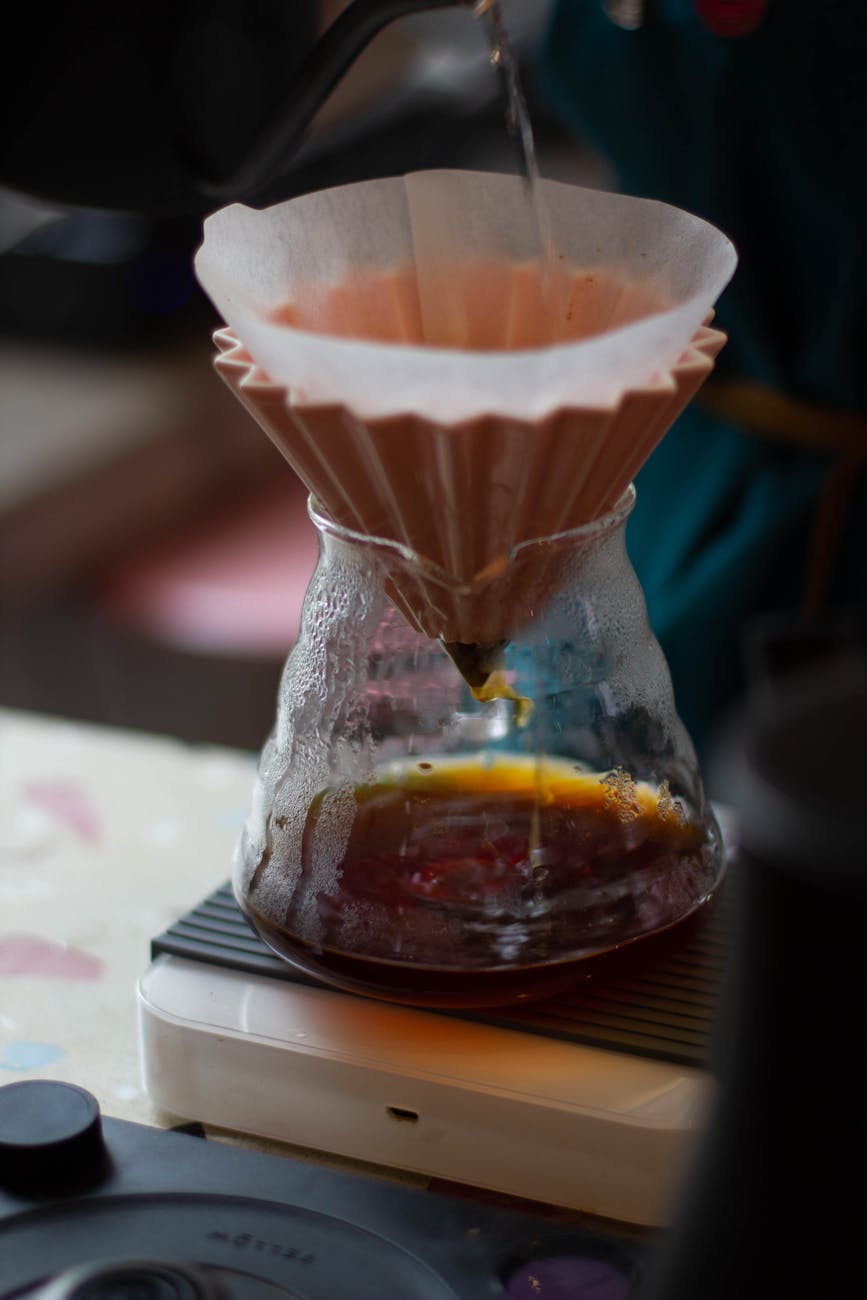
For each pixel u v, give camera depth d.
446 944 0.52
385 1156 0.53
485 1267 0.49
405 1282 0.48
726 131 0.76
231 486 1.56
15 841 0.68
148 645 1.32
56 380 1.51
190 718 1.35
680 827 0.55
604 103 0.81
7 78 0.56
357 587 0.54
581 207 0.54
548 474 0.49
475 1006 0.53
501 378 0.47
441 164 1.50
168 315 1.57
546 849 0.53
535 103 1.60
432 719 0.55
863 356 0.81
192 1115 0.55
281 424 0.50
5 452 1.32
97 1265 0.47
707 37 0.76
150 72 0.55
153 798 0.71
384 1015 0.54
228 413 1.52
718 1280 0.43
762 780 0.41
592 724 0.55
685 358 0.50
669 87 0.78
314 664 0.55
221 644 1.30
